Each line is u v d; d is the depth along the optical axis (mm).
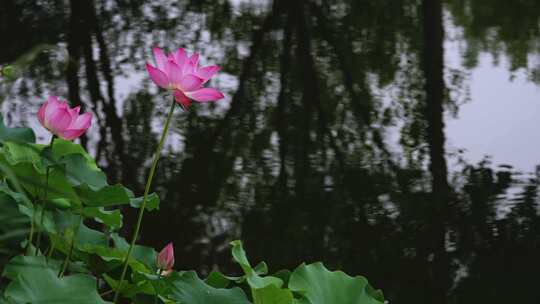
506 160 6984
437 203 6281
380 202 6207
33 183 1901
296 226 5809
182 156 6840
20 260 1756
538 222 5996
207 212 5961
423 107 7988
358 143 7289
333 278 2064
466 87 8461
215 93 1749
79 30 9320
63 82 7883
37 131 6820
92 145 6969
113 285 2061
